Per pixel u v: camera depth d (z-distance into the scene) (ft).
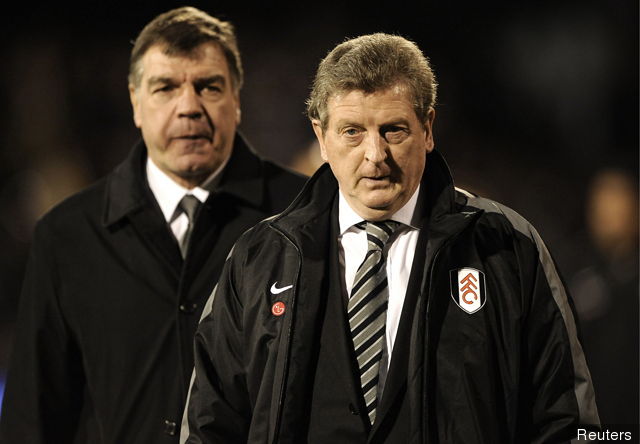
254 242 25.61
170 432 31.45
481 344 22.90
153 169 34.01
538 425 23.54
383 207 23.32
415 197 24.52
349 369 23.22
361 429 23.02
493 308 23.27
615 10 102.47
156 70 32.58
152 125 32.73
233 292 25.46
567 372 23.26
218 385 25.59
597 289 48.96
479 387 22.71
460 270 23.49
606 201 52.49
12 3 101.30
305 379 23.53
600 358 45.70
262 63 104.47
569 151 103.19
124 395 32.04
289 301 24.04
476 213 23.75
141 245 33.06
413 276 23.73
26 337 33.17
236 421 25.31
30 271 33.68
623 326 45.27
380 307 23.72
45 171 100.32
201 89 32.94
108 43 103.86
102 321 32.58
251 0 103.86
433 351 23.00
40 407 32.81
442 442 22.66
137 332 32.32
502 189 100.12
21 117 102.01
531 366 23.56
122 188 33.68
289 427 23.39
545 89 104.32
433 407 22.81
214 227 33.40
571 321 23.70
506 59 104.47
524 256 23.68
